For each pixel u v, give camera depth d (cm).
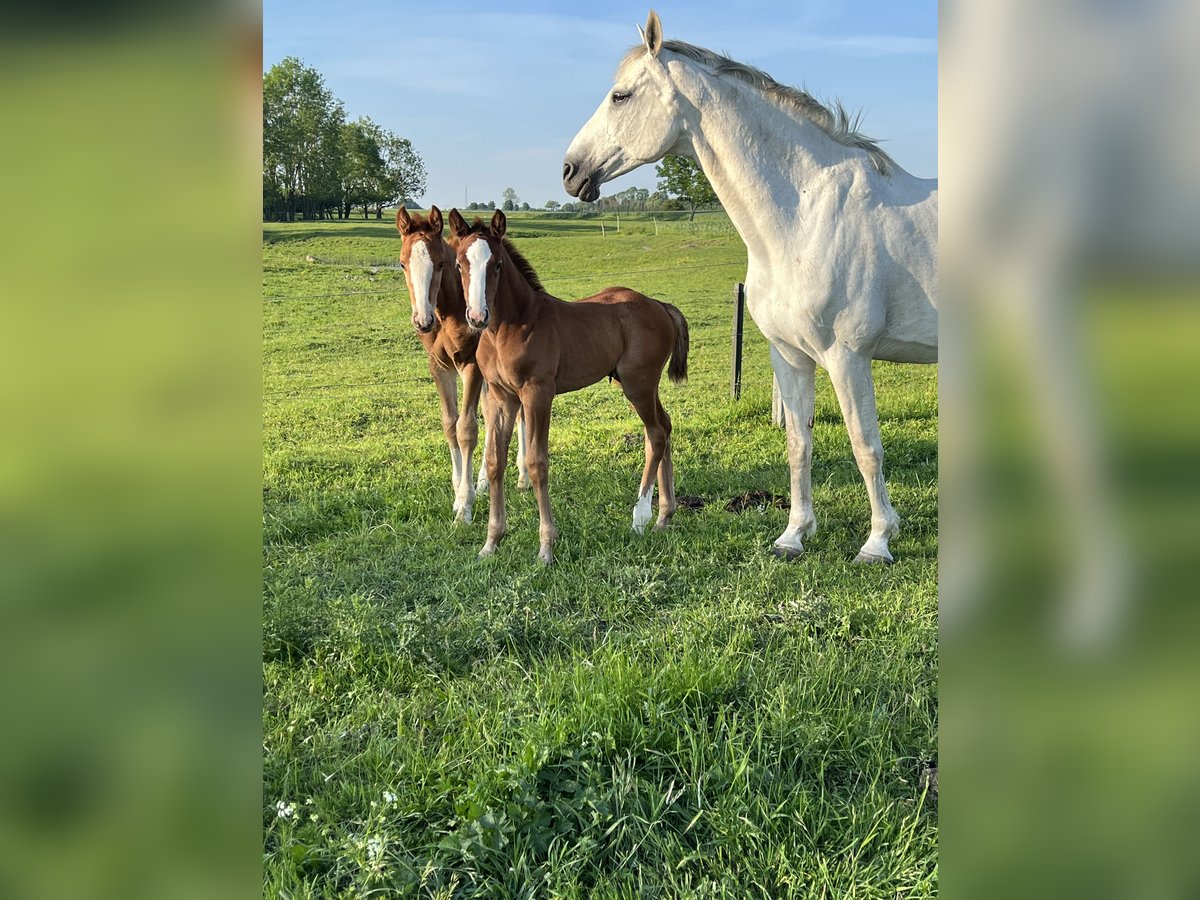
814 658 321
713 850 227
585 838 227
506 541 499
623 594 398
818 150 444
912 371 1042
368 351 1466
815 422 757
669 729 266
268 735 280
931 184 453
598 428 798
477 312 436
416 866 220
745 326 1582
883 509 458
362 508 564
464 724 284
